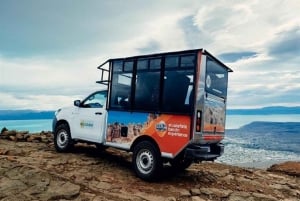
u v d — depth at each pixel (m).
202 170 9.24
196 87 6.22
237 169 10.20
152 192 6.15
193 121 6.17
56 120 9.69
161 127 6.69
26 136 12.08
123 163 8.66
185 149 6.28
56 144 9.48
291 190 7.77
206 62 6.58
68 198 5.45
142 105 7.16
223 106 7.80
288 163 11.52
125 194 5.90
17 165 7.01
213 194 6.49
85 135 8.59
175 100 6.54
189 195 6.22
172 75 6.68
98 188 6.14
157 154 6.66
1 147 9.75
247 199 6.43
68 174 6.84
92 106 8.73
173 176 7.80
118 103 7.76
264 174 9.86
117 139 7.63
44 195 5.46
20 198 5.27
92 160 8.50
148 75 7.14
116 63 7.94
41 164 7.51
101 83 8.35
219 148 7.37
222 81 7.72
